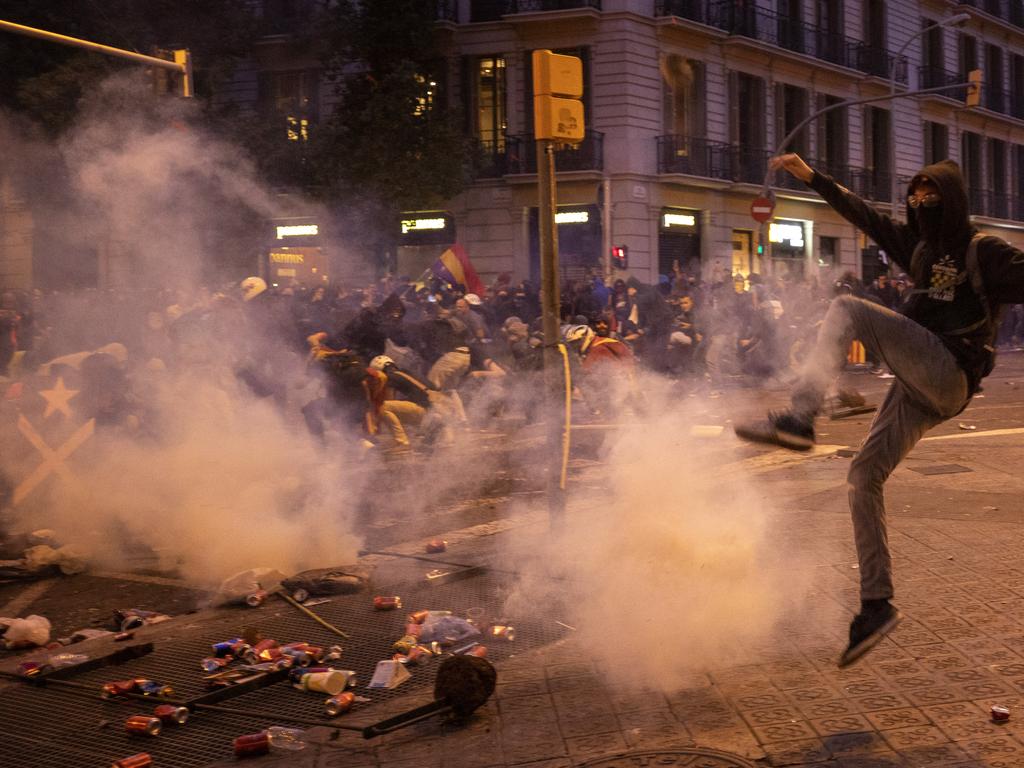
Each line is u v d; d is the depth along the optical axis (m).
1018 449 10.45
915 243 3.88
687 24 30.27
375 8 27.36
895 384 3.94
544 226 6.55
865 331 3.76
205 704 4.37
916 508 7.57
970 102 27.14
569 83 6.40
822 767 3.50
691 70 31.48
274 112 28.80
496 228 29.92
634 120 29.45
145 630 5.47
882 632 3.85
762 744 3.71
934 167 3.68
